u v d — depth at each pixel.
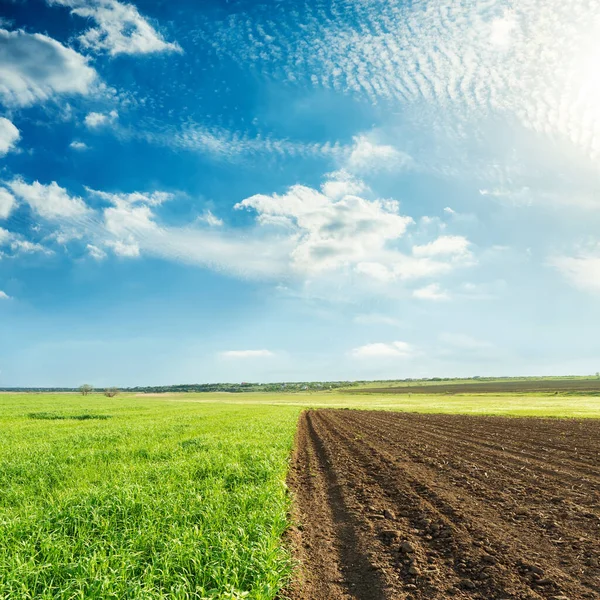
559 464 16.75
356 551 8.09
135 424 34.59
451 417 48.22
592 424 36.00
